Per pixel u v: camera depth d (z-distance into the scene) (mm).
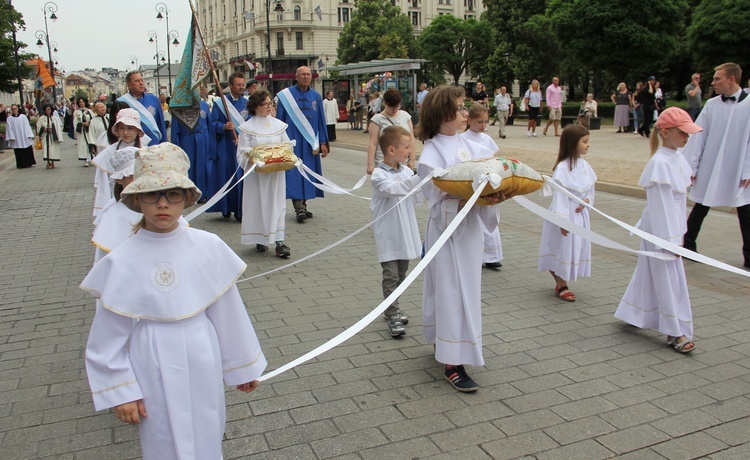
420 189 4035
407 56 57469
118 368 2188
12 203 11281
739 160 6258
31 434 3369
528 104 22562
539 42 44750
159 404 2215
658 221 4371
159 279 2232
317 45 74625
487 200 3480
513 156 15367
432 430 3342
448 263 3701
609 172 12492
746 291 5695
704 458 3062
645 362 4203
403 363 4223
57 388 3922
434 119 3717
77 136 17750
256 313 5215
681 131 4328
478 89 22250
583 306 5352
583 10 33750
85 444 3266
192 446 2240
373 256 7082
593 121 23906
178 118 9031
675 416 3473
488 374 4035
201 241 2350
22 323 5090
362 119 28125
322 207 10250
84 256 7324
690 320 4379
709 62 32156
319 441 3244
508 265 6680
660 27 33469
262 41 75625
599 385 3861
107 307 2168
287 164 6680
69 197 11922
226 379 2439
